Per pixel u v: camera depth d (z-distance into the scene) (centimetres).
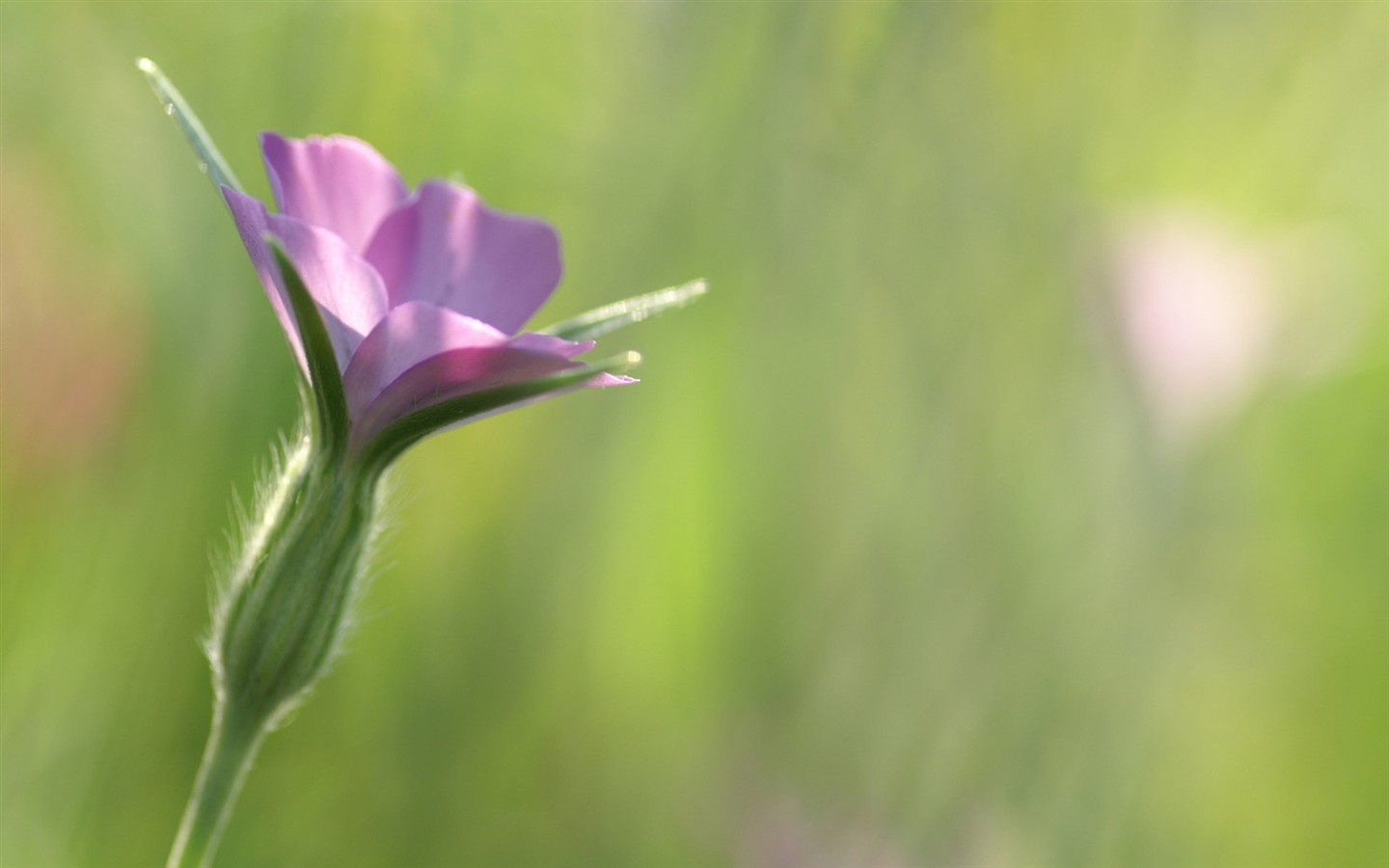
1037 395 43
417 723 40
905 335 44
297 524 32
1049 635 41
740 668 42
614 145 43
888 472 43
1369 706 46
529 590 41
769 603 42
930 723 41
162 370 39
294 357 32
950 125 44
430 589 41
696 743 41
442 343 31
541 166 43
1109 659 42
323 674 32
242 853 39
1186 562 43
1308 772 46
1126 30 44
